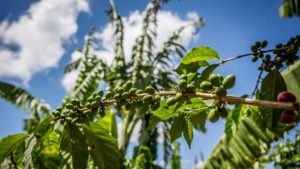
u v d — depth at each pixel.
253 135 0.66
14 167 0.46
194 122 0.35
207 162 0.74
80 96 1.29
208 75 0.38
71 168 0.39
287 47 0.37
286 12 0.52
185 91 0.32
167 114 0.37
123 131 1.22
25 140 0.42
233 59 0.38
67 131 0.40
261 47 0.38
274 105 0.26
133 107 0.36
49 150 0.43
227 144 0.72
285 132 0.60
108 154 0.42
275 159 1.18
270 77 0.37
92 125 0.42
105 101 0.38
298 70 0.51
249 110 0.54
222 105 0.30
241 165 0.68
